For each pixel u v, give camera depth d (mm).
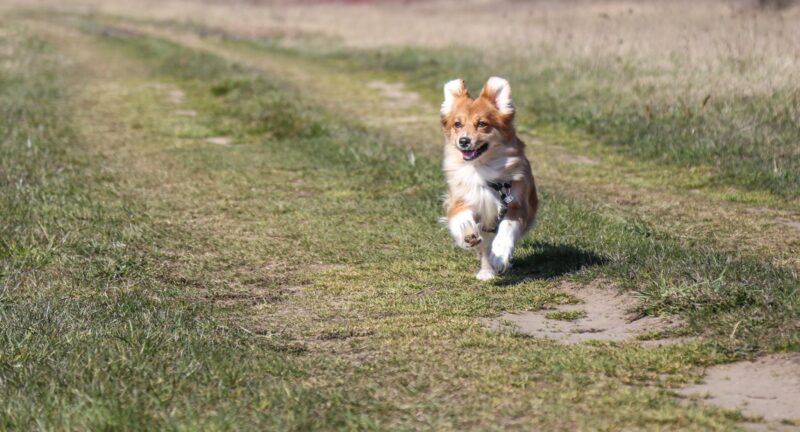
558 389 5738
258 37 39938
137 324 7164
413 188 12805
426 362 6375
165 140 17125
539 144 16516
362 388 5859
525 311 7652
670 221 10828
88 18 47000
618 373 5992
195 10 54062
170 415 5371
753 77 17391
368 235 10484
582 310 7574
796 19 25594
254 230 10805
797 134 14125
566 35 27469
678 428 5059
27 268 8898
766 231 10266
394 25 41094
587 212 10734
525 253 9328
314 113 19516
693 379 5855
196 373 6035
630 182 13336
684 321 6930
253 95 21859
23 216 10672
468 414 5375
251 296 8398
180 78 26156
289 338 7105
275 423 5258
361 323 7426
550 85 20875
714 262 8109
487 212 8461
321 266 9383
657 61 21141
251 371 6184
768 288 7148
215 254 9797
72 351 6441
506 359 6332
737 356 6156
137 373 5992
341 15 50969
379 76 27250
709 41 22312
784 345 6156
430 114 20562
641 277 7938
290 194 12680
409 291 8391
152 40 35250
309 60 32188
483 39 30609
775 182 12484
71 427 5168
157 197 12445
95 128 18219
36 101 20938
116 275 8844
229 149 16125
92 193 12375
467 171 8422
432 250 9812
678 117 16156
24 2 56062
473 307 7770
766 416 5215
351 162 14516
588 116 17422
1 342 6684
